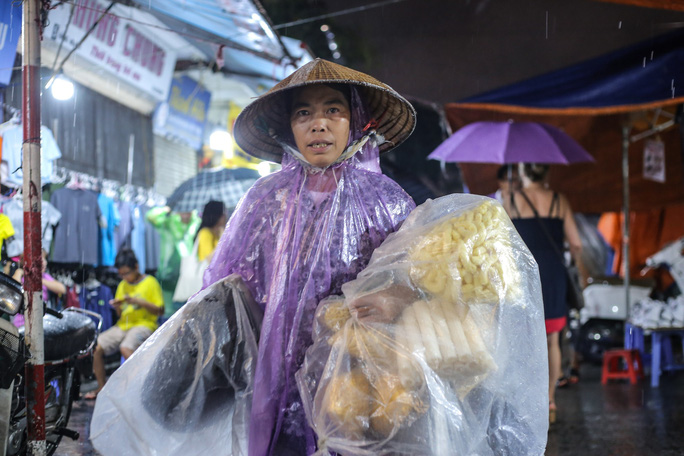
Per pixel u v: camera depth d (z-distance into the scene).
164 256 9.68
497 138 7.85
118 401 2.70
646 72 7.88
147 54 8.96
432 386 2.36
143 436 2.72
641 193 11.09
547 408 2.60
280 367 2.75
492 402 2.51
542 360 2.59
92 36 7.82
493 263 2.53
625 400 7.31
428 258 2.53
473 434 2.42
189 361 2.79
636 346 9.59
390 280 2.54
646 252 12.40
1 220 5.99
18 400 3.53
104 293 8.41
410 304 2.50
